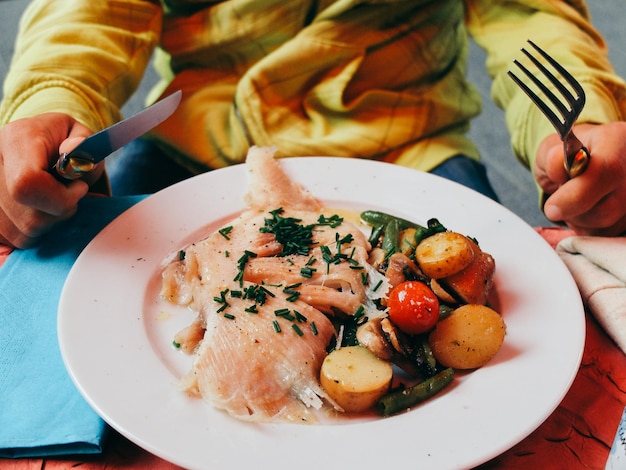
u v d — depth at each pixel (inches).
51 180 17.1
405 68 27.2
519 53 26.6
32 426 12.9
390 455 12.1
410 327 14.4
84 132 19.3
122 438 13.4
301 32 26.1
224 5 27.0
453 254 15.4
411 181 20.2
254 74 26.0
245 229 17.9
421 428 12.7
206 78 27.9
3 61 41.4
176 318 16.1
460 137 27.9
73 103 22.4
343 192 20.1
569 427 13.6
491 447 12.1
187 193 19.4
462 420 12.9
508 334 15.2
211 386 13.6
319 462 11.9
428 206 19.3
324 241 17.7
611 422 13.7
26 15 27.2
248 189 19.5
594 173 17.6
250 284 16.0
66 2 26.9
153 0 28.3
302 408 13.8
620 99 24.2
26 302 16.1
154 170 27.4
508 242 17.8
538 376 13.7
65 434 12.8
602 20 51.4
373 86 27.3
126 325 15.3
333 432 12.7
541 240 17.6
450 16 28.3
